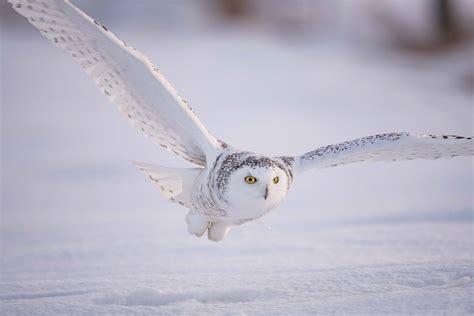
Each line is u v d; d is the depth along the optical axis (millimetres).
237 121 26297
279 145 22172
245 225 11938
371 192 16125
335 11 44000
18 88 32094
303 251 9289
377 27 40469
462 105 29531
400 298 6105
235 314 5895
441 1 38531
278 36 41625
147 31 41906
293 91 31516
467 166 19891
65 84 33219
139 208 15023
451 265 7391
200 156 7602
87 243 10906
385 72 35312
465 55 37312
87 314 6258
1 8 44219
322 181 18156
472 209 12672
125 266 8828
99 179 18781
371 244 9602
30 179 18781
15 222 13516
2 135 24859
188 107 7191
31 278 8375
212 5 45156
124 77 7141
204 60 36156
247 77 33562
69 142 23953
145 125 7527
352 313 5852
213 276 7766
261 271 7906
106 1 46719
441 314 5680
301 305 6164
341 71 35125
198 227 7590
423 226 10984
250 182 6840
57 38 7047
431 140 7453
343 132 24547
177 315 6109
